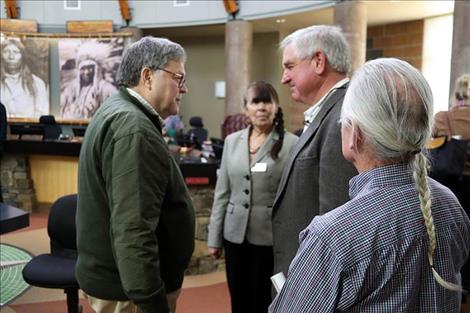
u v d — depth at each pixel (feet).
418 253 2.27
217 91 32.63
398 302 2.24
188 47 33.14
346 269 2.23
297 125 29.63
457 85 8.63
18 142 16.89
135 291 3.66
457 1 15.44
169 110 4.36
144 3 27.73
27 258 12.10
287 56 4.37
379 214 2.29
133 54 4.23
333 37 4.17
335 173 3.72
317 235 2.33
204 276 11.33
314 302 2.30
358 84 2.43
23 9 27.58
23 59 26.43
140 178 3.68
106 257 4.04
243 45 25.75
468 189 7.09
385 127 2.29
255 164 6.42
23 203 17.37
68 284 6.82
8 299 9.41
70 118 27.20
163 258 4.33
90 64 26.81
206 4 26.68
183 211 4.42
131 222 3.62
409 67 2.38
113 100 4.15
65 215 8.00
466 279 6.50
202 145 15.78
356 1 20.17
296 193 4.25
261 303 6.44
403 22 25.59
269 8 24.64
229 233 6.54
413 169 2.38
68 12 27.91
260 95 6.38
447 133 7.13
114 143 3.75
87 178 4.04
